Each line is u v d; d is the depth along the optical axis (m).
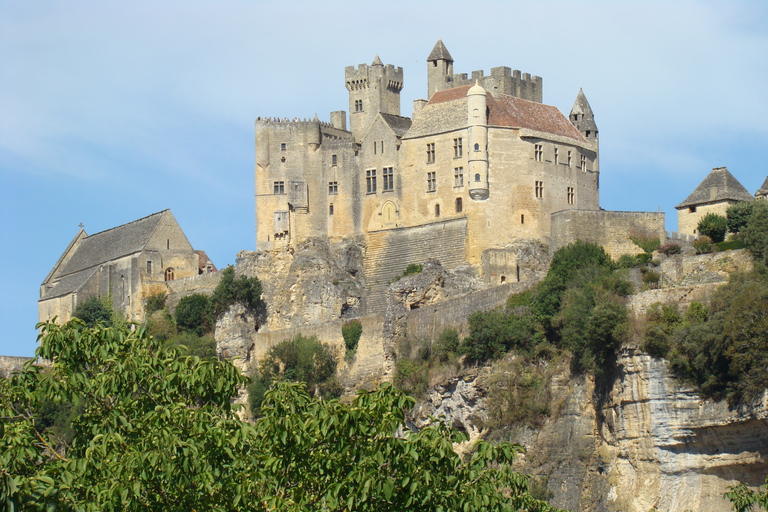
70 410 115.50
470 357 128.50
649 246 138.75
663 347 106.25
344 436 61.25
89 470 63.38
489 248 155.00
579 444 114.31
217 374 69.31
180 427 64.62
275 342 154.75
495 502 62.75
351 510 59.25
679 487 104.56
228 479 62.84
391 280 161.12
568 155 162.00
